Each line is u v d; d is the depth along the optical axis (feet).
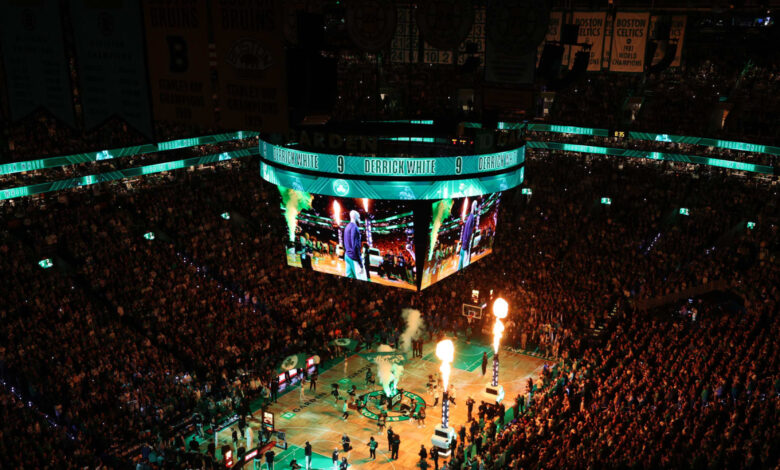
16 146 146.61
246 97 55.72
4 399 103.35
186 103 58.13
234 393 118.52
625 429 99.30
